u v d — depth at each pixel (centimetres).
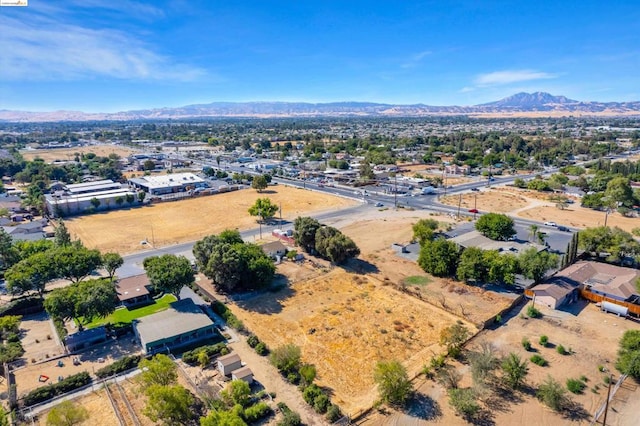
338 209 13300
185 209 13525
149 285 7119
